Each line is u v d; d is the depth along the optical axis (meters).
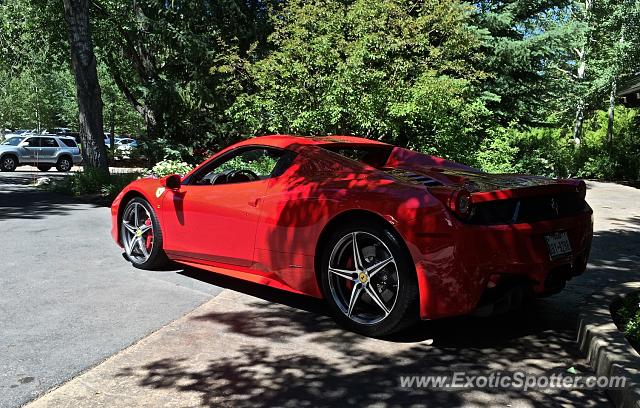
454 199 3.47
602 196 14.45
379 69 10.52
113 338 3.74
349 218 3.94
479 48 14.37
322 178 4.21
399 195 3.69
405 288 3.63
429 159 5.11
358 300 4.03
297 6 11.16
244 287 5.13
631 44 22.42
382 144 5.09
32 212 9.77
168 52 17.39
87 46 14.41
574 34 15.13
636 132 22.77
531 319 4.38
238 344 3.72
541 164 16.45
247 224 4.56
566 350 3.75
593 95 26.81
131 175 14.29
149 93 16.66
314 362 3.45
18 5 20.19
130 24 18.19
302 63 10.37
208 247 4.94
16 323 3.98
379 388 3.11
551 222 3.80
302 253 4.18
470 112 11.37
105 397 2.92
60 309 4.32
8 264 5.73
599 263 6.42
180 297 4.75
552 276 3.80
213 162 5.16
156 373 3.23
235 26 16.55
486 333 4.05
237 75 13.45
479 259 3.46
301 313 4.42
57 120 55.03
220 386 3.08
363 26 10.38
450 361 3.52
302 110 10.55
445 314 3.54
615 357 3.17
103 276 5.35
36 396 2.90
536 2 15.57
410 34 10.77
